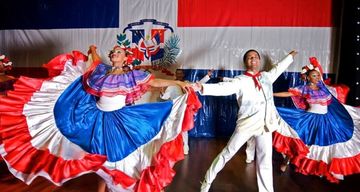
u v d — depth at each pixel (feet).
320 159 9.48
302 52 14.76
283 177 10.01
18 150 6.68
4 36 17.29
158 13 15.70
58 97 7.35
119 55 7.30
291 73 14.88
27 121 6.97
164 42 15.69
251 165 11.34
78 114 7.10
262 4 14.97
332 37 14.53
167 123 7.15
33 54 16.98
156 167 6.61
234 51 15.28
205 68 15.49
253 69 8.25
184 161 11.51
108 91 7.01
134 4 15.89
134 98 7.39
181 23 15.57
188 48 15.56
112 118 7.03
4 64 12.26
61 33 16.63
